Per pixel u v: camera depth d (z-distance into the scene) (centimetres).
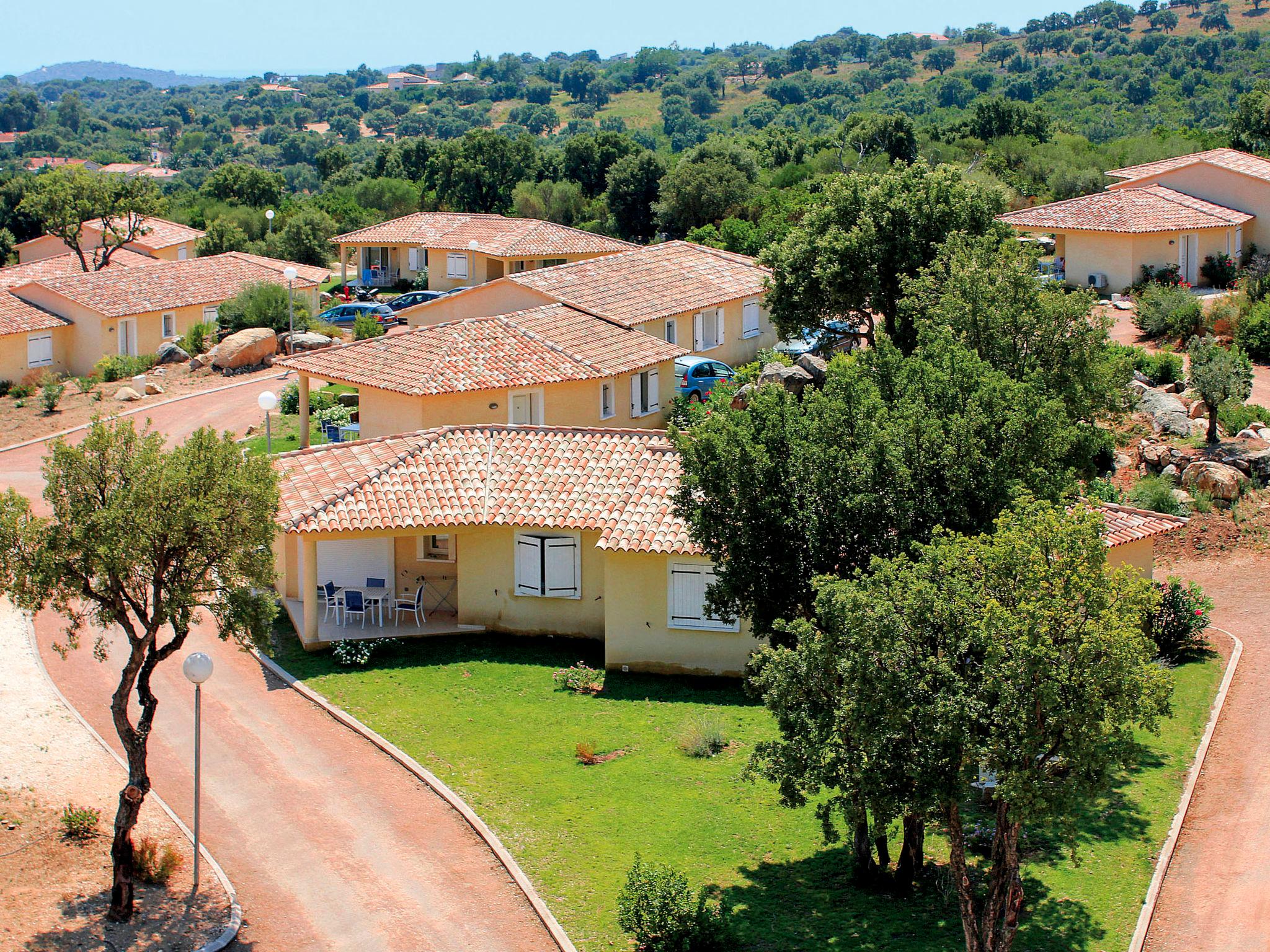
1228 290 5222
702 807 2181
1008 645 1477
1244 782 2273
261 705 2527
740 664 2738
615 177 9162
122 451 1839
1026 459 1947
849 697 1609
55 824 2000
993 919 1602
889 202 4050
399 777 2255
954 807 1588
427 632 2914
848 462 1906
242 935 1794
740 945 1778
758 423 2000
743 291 5175
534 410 3897
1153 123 13638
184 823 2066
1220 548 3412
